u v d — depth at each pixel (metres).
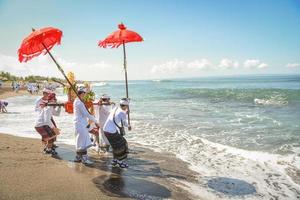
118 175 6.47
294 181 6.58
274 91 29.47
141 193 5.52
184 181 6.38
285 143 9.83
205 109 20.36
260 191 5.98
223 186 6.19
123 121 6.96
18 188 5.28
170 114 17.95
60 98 35.38
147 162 7.72
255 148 9.37
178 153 8.82
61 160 7.41
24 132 11.88
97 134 8.16
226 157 8.41
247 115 16.64
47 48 6.59
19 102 30.19
